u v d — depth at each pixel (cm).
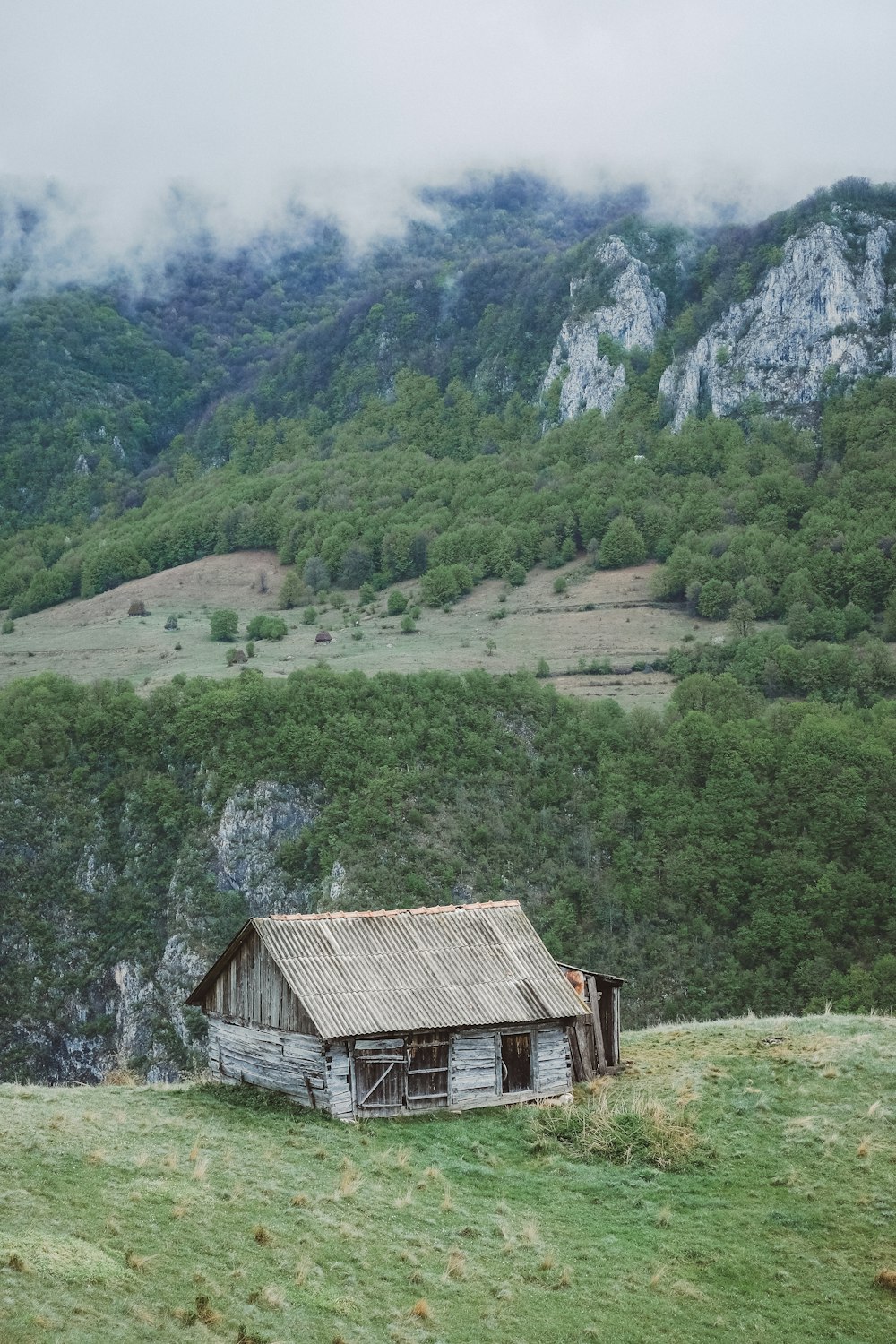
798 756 12950
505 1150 3278
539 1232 2805
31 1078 12100
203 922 12375
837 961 11150
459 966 3684
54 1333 2014
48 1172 2686
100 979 12569
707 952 11425
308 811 13000
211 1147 3028
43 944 12838
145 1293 2231
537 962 3781
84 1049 12194
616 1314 2483
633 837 12850
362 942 3672
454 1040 3516
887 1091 3500
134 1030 11981
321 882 12075
